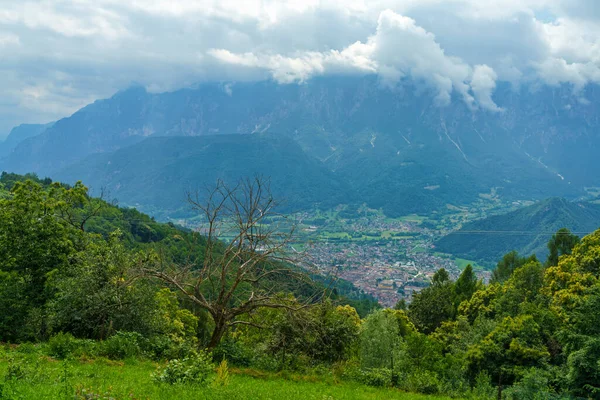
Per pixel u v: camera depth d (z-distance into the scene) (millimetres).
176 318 35125
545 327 31969
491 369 29875
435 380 26328
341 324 27062
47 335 23453
